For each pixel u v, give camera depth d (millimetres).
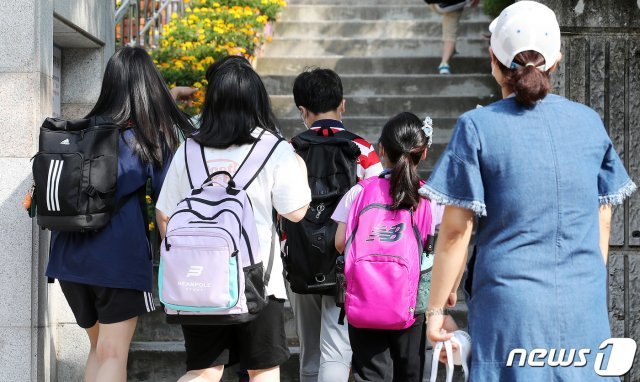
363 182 4738
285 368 6141
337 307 4945
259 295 4051
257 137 4254
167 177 4352
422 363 4762
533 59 3172
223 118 4242
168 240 3980
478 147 3119
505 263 3090
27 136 5297
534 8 3244
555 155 3117
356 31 11758
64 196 4559
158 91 4863
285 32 11828
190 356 4270
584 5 5391
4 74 5316
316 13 12141
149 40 10086
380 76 10484
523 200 3090
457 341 3162
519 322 3045
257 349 4254
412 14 12180
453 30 10516
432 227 4633
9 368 5320
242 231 4020
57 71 6180
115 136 4676
